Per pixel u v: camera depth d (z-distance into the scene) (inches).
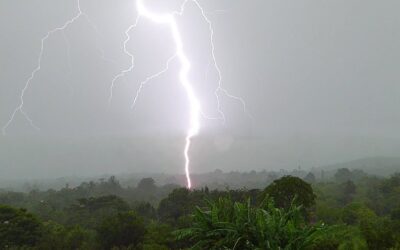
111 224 1689.2
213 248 594.2
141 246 1567.4
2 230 1662.2
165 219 2343.8
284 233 577.6
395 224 1658.5
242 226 591.2
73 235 1720.0
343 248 857.5
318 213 2215.8
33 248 1589.6
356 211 2172.7
